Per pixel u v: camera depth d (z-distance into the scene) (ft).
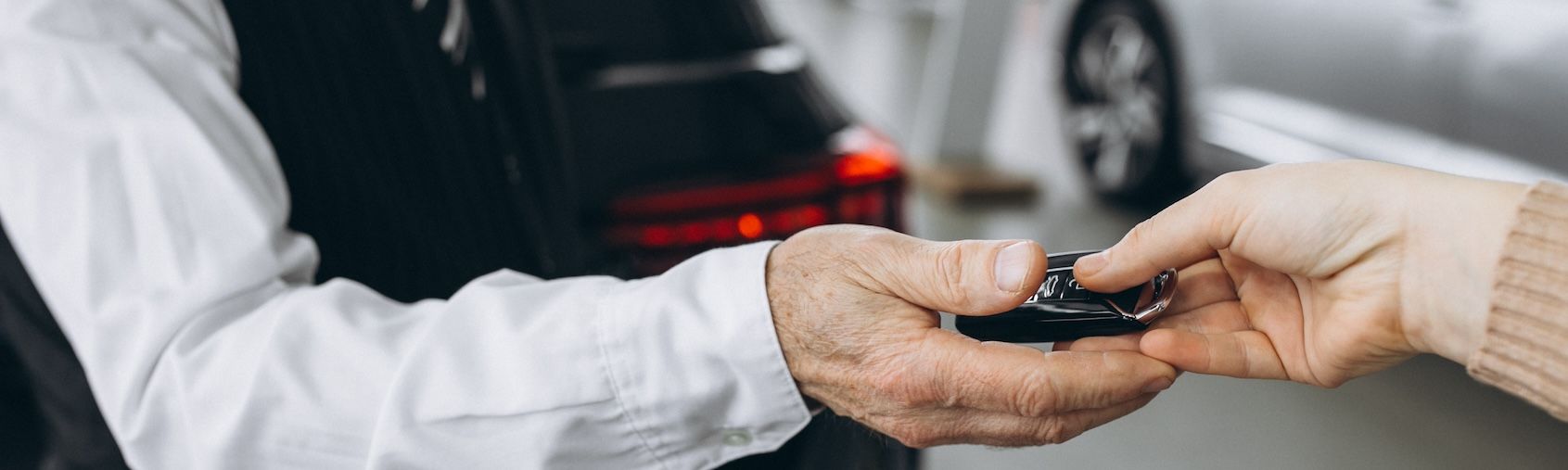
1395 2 9.43
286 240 2.68
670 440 2.44
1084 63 12.99
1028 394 2.33
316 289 2.56
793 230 5.91
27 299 2.68
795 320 2.41
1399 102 9.55
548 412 2.34
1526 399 2.10
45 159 2.40
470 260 3.61
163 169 2.42
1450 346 2.30
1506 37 8.68
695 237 5.77
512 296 2.49
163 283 2.45
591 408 2.37
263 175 2.62
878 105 18.78
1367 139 9.86
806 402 2.54
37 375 2.74
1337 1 9.94
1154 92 12.02
